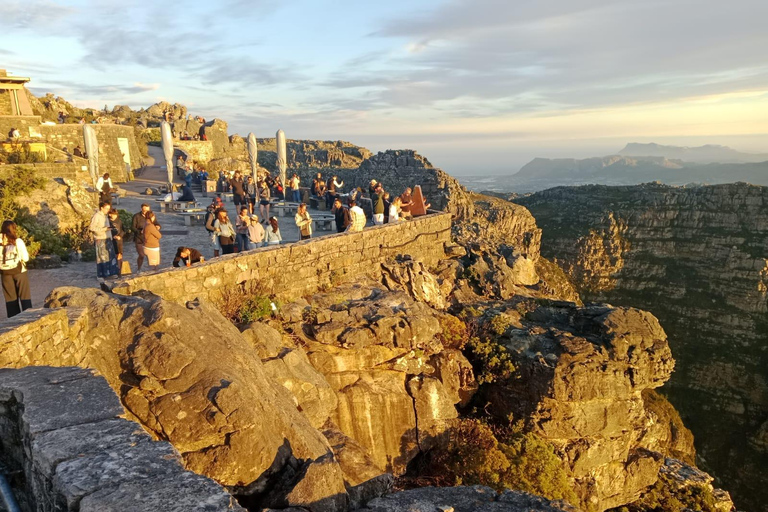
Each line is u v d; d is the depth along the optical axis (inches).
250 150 1119.0
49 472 150.8
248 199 990.4
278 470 290.2
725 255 5032.0
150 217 514.9
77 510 133.4
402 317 568.1
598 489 693.3
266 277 536.4
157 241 514.6
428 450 541.3
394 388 538.6
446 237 885.2
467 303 786.8
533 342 695.1
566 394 649.6
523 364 668.7
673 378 4544.8
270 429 296.0
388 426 523.2
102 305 306.0
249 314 486.6
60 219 714.8
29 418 175.3
